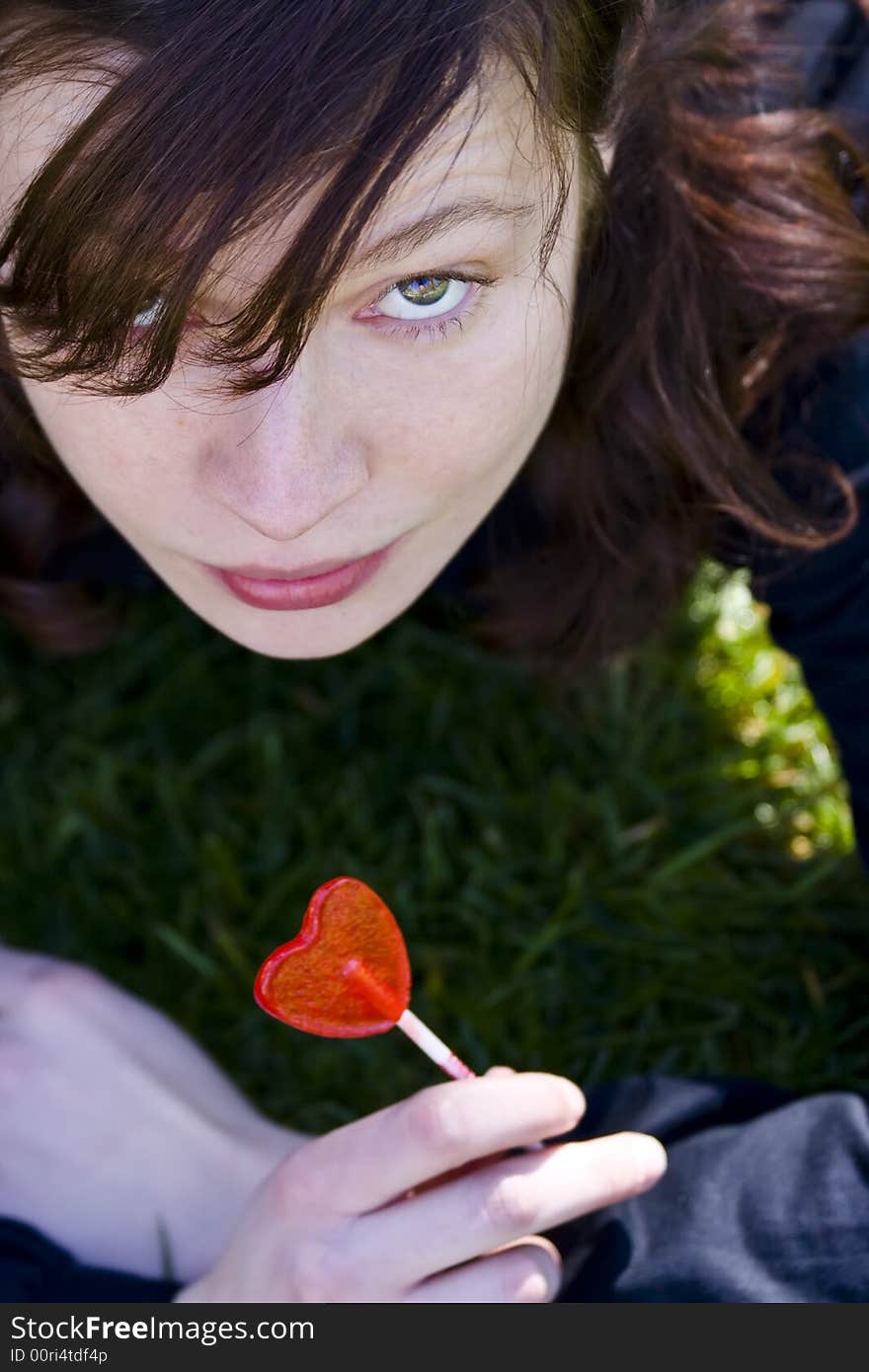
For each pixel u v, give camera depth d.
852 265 0.77
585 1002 0.94
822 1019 0.92
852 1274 0.72
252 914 0.97
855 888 0.96
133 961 0.98
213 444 0.65
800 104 0.79
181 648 1.11
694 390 0.77
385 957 0.68
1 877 0.99
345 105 0.59
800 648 0.84
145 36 0.59
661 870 0.96
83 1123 0.80
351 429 0.65
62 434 0.67
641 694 1.04
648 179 0.73
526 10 0.61
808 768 1.01
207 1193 0.80
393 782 1.03
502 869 0.97
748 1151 0.76
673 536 0.82
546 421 0.77
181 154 0.59
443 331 0.64
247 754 1.07
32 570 0.87
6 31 0.60
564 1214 0.70
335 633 0.72
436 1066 0.92
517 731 1.04
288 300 0.60
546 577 0.85
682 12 0.72
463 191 0.61
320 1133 0.90
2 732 1.07
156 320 0.61
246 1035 0.94
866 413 0.79
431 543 0.70
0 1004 0.82
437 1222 0.70
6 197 0.63
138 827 1.01
